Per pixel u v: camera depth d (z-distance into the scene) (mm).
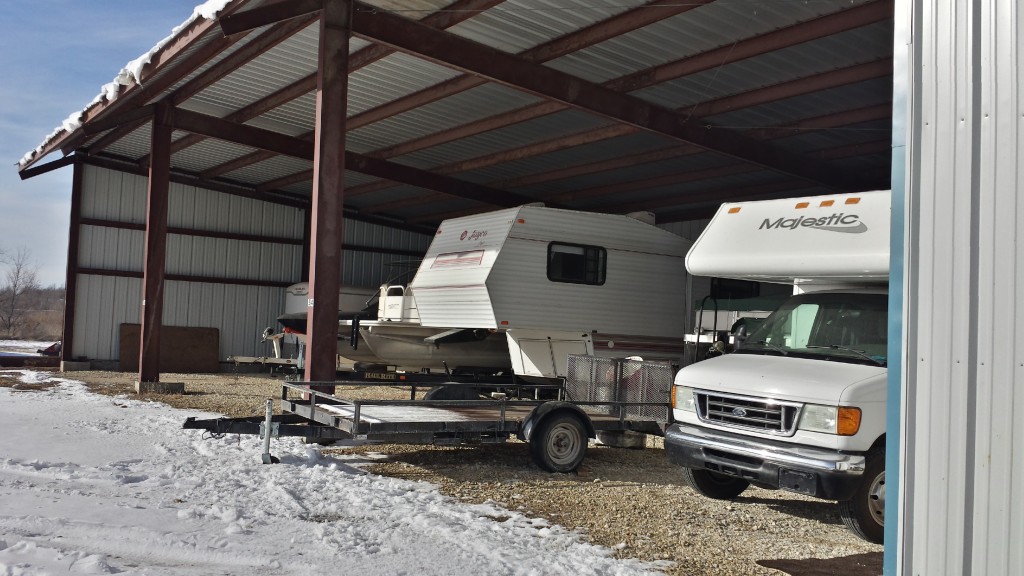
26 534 4977
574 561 4957
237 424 9367
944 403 2979
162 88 15078
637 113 13625
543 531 5672
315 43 13203
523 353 13211
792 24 10953
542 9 11289
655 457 9547
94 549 4793
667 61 12625
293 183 22766
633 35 11680
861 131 14617
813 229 6973
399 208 24703
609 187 20438
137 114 16406
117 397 14156
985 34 2947
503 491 7145
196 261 22812
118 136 18953
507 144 17828
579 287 13375
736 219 7633
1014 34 2865
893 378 3186
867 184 16938
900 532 3092
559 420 8258
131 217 21984
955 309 2965
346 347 18766
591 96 13125
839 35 10922
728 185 19375
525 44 12594
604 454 9602
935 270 3039
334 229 10875
